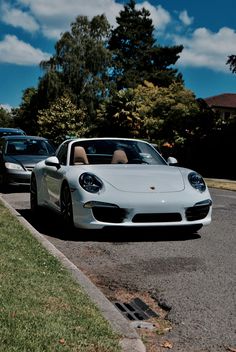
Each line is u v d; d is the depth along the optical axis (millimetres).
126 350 3303
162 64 79250
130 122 48812
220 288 5012
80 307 4016
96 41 58531
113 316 3939
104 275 5520
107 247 6879
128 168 7723
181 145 36688
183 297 4742
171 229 8078
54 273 5020
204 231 8195
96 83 57594
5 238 6527
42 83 58125
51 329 3467
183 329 3969
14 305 3900
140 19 78750
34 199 9609
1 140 15219
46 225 8617
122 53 76438
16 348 3125
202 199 7418
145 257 6324
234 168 30859
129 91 50875
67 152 8422
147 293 4914
